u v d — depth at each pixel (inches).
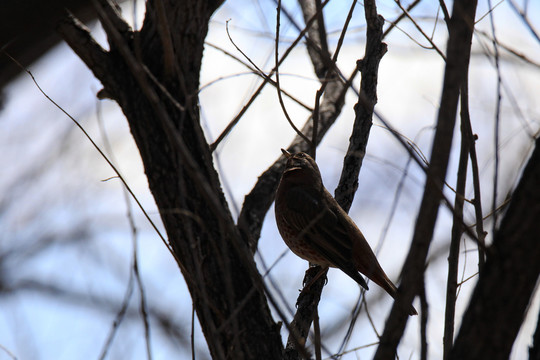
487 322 232.1
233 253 328.2
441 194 215.3
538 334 240.7
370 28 404.8
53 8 256.7
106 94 358.0
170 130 231.5
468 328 234.5
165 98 336.2
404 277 221.0
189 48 348.5
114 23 346.0
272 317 338.6
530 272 231.3
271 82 299.1
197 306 326.3
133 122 342.3
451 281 281.3
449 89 221.3
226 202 343.6
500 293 232.1
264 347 323.9
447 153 217.5
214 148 313.1
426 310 220.2
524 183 236.5
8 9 247.6
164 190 332.8
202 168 334.3
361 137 412.5
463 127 293.4
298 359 341.1
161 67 339.9
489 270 235.5
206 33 358.6
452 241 284.2
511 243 233.1
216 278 323.0
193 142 336.2
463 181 291.9
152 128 334.6
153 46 343.0
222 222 231.9
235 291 323.3
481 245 233.3
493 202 249.0
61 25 336.5
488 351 231.1
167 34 318.7
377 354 223.5
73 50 347.6
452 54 225.3
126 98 343.6
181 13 346.0
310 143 303.9
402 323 223.0
